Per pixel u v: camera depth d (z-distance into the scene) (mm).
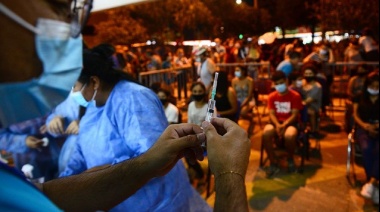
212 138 1008
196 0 25500
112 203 1176
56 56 655
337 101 9984
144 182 1204
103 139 1961
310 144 6527
